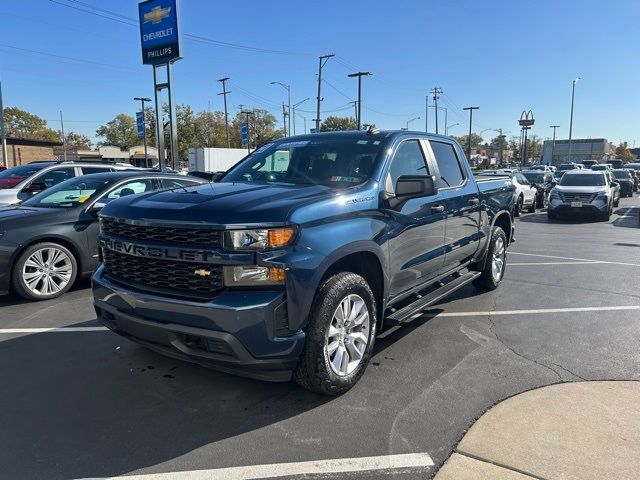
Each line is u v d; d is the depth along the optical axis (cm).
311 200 358
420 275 489
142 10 2825
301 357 353
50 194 720
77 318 573
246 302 319
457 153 587
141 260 362
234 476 286
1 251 610
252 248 323
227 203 344
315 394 384
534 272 827
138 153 8362
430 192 394
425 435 325
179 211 343
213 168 4694
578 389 386
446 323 552
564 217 1855
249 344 321
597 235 1355
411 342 494
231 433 331
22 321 563
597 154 8919
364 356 396
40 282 648
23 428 338
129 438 326
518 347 479
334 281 363
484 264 659
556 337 507
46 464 298
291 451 309
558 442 313
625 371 420
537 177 2503
